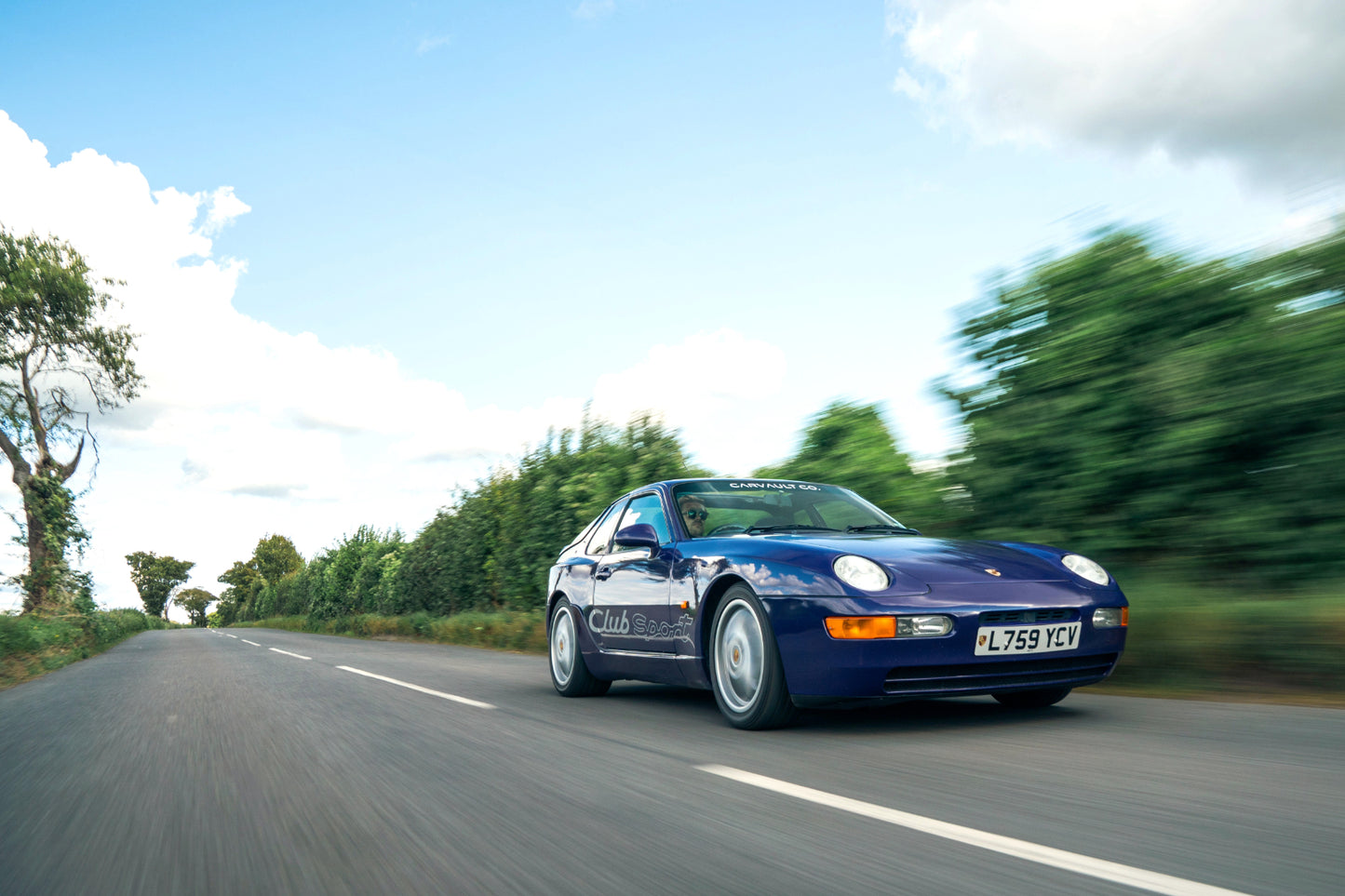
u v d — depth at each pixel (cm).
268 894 210
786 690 387
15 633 1524
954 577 372
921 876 197
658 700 555
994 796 265
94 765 396
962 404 716
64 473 2997
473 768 342
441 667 876
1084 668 386
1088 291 639
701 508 504
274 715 522
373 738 423
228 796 314
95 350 3142
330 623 3728
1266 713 393
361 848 243
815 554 390
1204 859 200
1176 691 478
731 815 257
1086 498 611
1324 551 503
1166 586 533
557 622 605
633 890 199
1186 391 555
